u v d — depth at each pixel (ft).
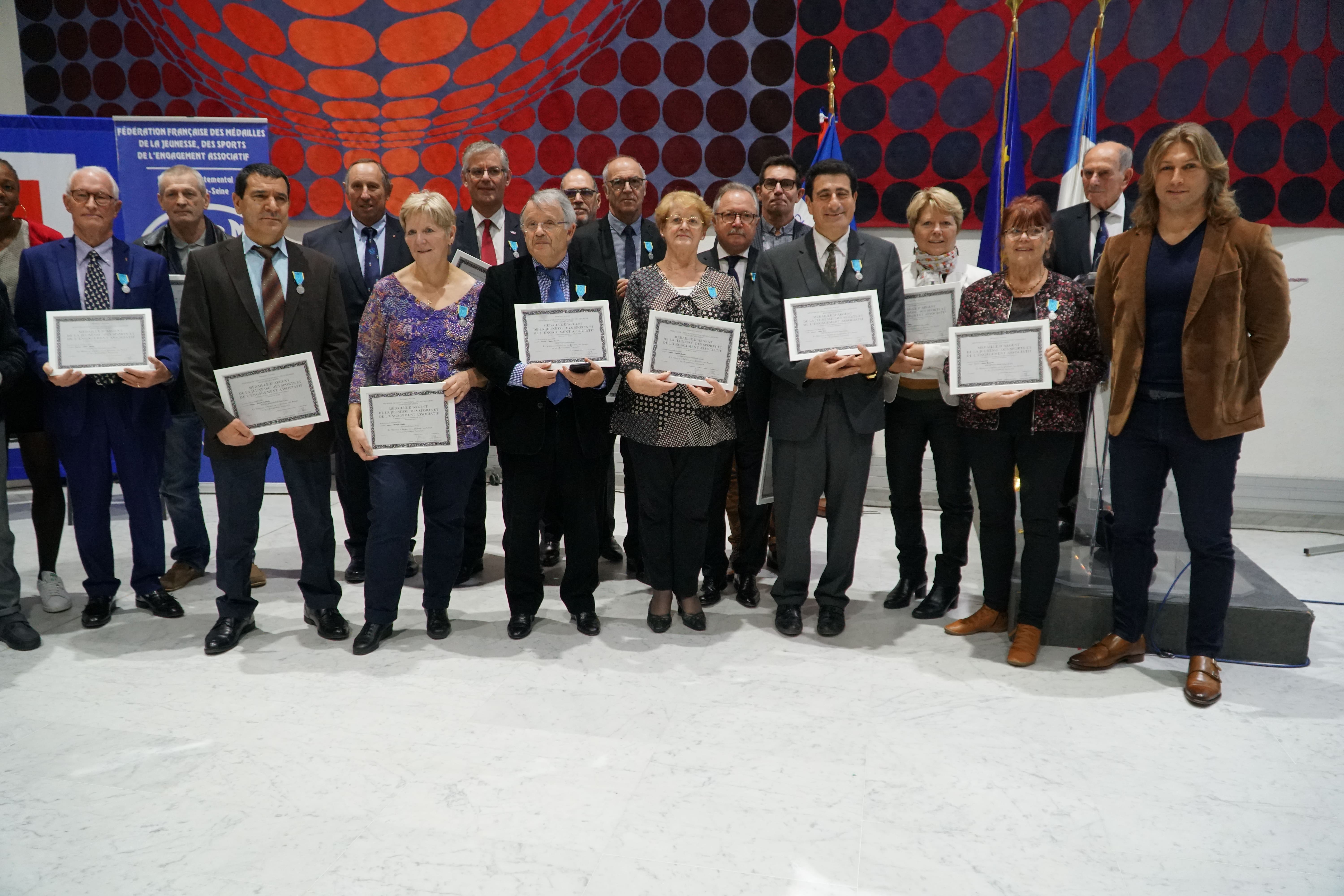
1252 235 8.41
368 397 9.61
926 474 17.22
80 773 7.57
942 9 16.01
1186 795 7.29
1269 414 16.02
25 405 10.64
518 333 9.49
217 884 6.16
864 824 6.87
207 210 16.67
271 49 17.71
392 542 10.11
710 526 11.76
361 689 9.22
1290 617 9.73
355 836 6.70
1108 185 12.03
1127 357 9.05
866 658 10.05
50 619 11.18
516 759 7.82
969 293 10.19
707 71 16.92
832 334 9.71
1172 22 15.20
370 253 12.75
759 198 12.71
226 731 8.31
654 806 7.09
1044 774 7.59
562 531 13.58
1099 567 11.02
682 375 9.70
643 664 9.87
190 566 12.60
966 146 16.31
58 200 16.35
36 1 18.02
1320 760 7.84
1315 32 14.82
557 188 17.02
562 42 17.21
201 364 9.62
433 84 17.63
